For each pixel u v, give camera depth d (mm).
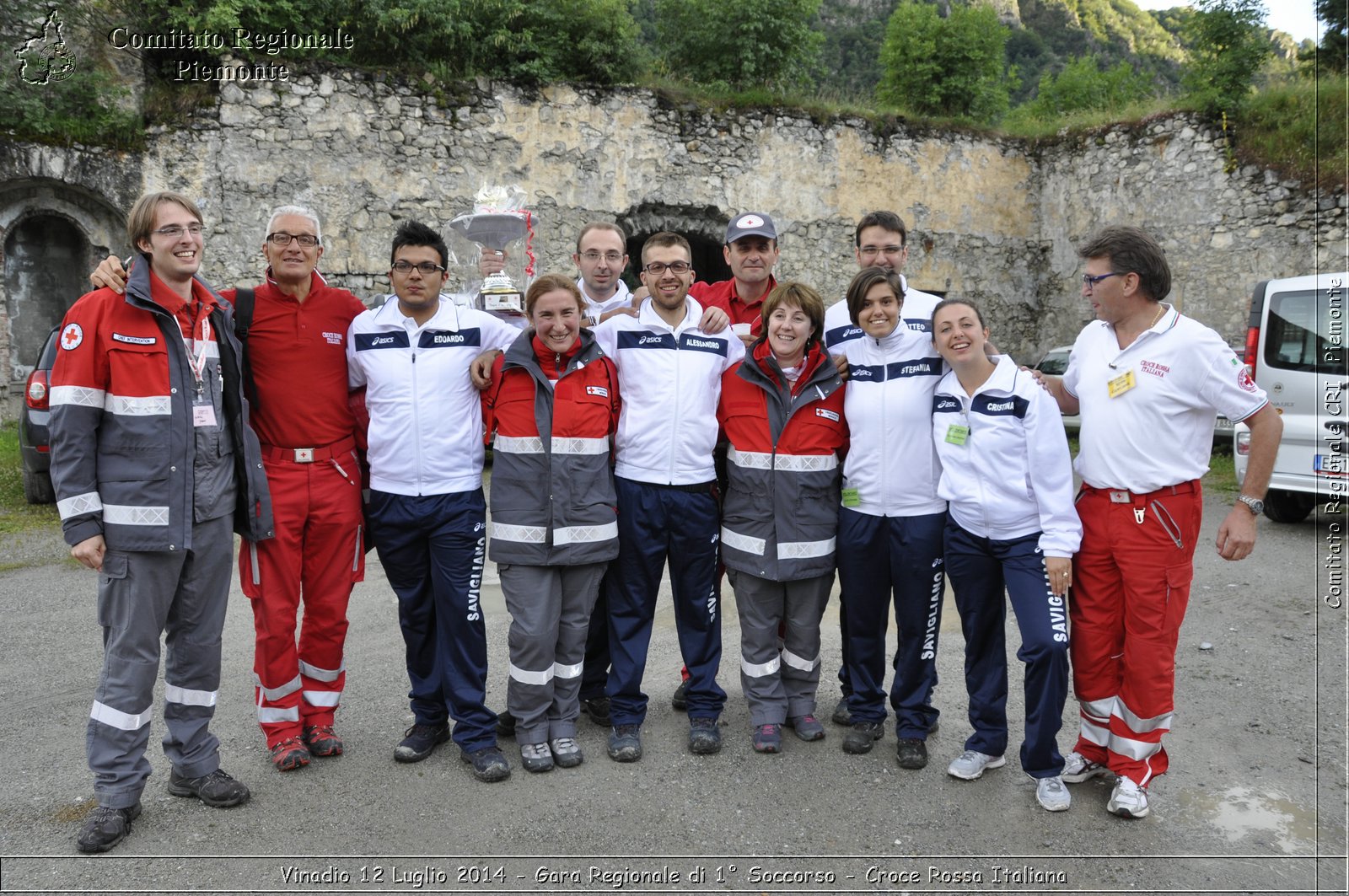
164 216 2945
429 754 3594
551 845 2934
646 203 14430
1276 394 7355
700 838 2980
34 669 4496
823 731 3748
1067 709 4020
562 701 3564
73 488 2871
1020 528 3229
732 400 3648
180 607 3113
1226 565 6508
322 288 3496
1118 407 3102
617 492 3598
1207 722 3889
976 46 18625
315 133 12422
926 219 16328
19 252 12016
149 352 2951
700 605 3682
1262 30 14367
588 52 14055
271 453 3398
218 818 3086
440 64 13312
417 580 3533
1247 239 13922
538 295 3369
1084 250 3160
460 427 3463
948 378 3400
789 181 15312
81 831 2906
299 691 3514
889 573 3578
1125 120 15562
